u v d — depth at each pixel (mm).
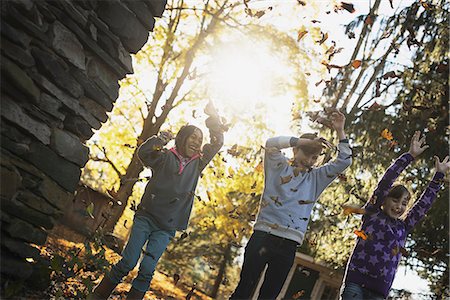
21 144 3605
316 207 13164
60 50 3727
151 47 14258
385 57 12180
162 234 4266
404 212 4848
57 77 3717
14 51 3467
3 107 3482
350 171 12234
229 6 13969
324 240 12719
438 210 11797
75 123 3949
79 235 10336
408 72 11883
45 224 3805
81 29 3871
